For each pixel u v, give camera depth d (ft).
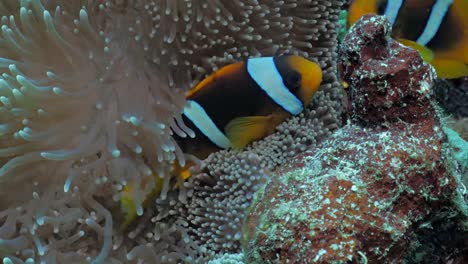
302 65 2.47
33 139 2.44
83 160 2.49
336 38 2.67
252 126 2.49
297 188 2.24
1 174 2.43
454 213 2.28
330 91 2.61
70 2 2.54
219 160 2.49
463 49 2.61
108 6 2.52
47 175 2.49
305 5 2.60
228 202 2.47
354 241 2.19
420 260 2.35
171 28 2.50
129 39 2.53
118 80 2.52
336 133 2.31
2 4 2.53
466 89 2.81
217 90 2.47
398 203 2.23
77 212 2.48
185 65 2.54
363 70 2.26
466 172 2.45
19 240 2.45
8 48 2.51
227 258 2.40
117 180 2.48
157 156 2.50
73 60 2.51
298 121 2.53
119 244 2.49
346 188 2.21
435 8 2.57
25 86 2.43
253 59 2.47
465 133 2.68
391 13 2.60
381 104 2.25
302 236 2.20
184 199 2.50
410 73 2.25
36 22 2.50
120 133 2.50
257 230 2.24
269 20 2.57
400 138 2.24
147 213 2.53
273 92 2.47
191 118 2.49
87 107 2.51
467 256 2.35
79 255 2.49
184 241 2.51
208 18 2.52
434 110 2.26
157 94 2.53
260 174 2.45
